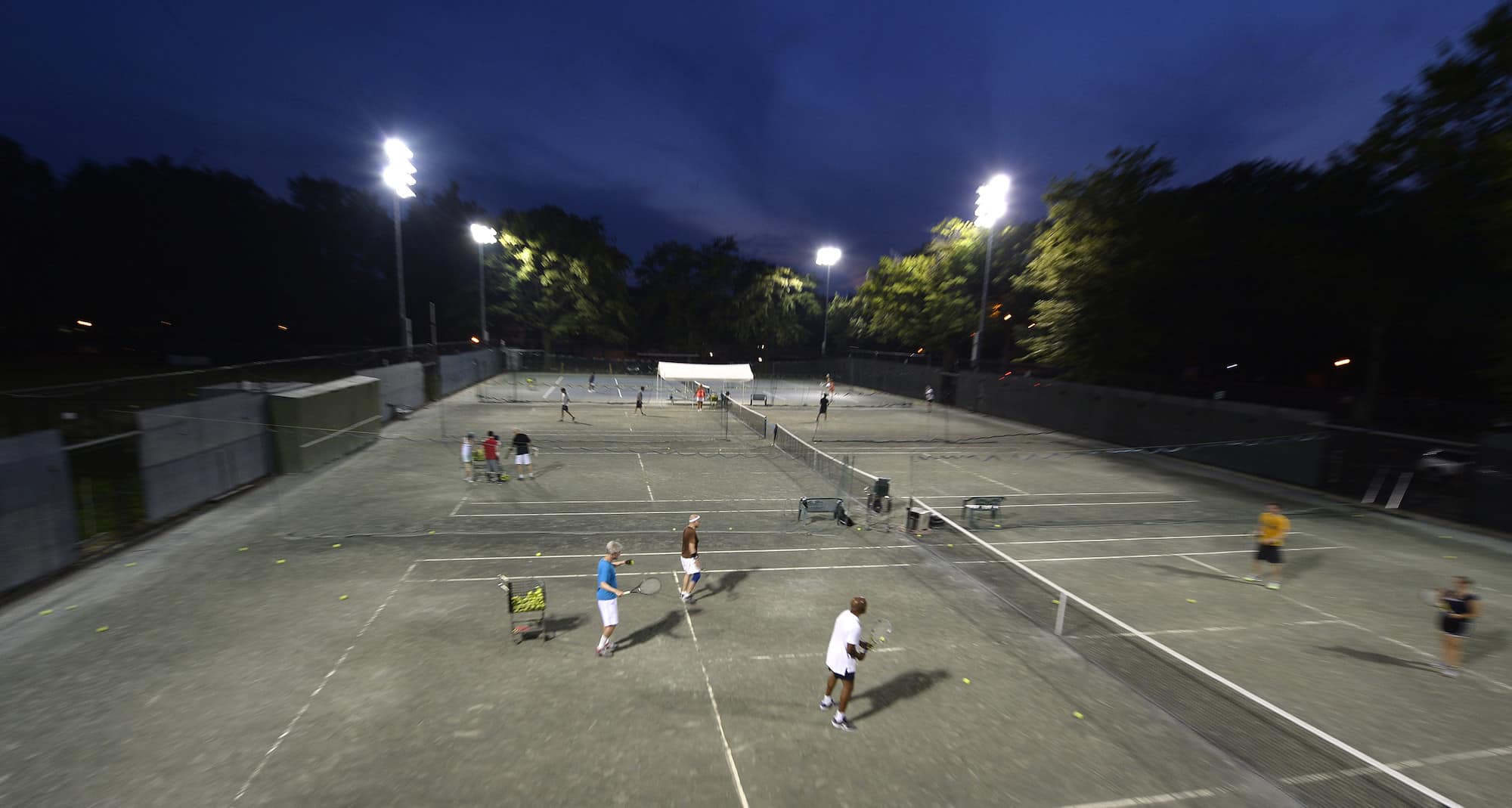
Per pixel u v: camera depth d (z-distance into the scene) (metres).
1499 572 14.14
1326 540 16.25
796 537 15.36
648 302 76.44
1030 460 26.50
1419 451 26.14
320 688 8.23
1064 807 6.48
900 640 10.13
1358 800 6.71
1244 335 34.44
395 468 20.97
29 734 7.15
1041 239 37.78
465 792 6.42
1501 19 19.02
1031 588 12.59
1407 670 9.69
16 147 54.31
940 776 6.90
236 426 17.53
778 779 6.77
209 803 6.19
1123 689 8.84
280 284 60.38
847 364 62.88
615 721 7.71
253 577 11.80
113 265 54.66
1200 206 32.19
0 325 51.91
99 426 24.03
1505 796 6.94
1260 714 8.37
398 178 32.75
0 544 10.49
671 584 12.14
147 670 8.55
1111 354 34.44
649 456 24.45
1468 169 20.66
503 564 12.90
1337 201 24.42
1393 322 27.89
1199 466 25.88
